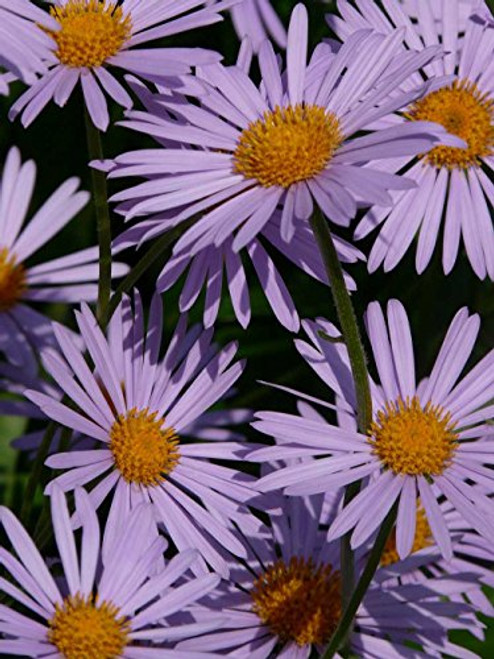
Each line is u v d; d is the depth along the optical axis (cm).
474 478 52
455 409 53
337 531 50
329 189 50
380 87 52
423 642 54
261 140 52
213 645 51
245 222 53
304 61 54
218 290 53
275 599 55
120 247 53
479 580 55
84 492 51
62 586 51
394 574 55
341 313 50
